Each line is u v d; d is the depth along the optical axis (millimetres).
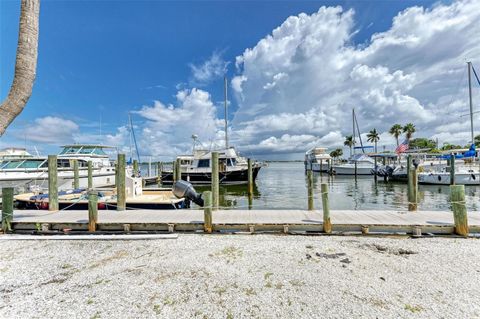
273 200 15266
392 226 6285
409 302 3455
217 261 4863
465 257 4926
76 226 6754
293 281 4062
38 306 3463
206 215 6578
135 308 3391
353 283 3979
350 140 61062
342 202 14961
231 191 20750
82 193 10594
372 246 5598
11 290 3900
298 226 6539
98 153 20984
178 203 9836
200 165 24141
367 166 34656
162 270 4504
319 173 45719
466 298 3539
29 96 3578
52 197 8695
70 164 16438
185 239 6152
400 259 4883
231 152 24641
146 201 9414
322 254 5160
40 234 6758
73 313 3295
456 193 6121
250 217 7324
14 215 7797
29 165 14648
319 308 3342
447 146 58000
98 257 5160
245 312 3283
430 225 6227
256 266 4625
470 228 6074
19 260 5051
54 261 4988
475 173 20047
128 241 6078
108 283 4074
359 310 3285
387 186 23578
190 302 3512
